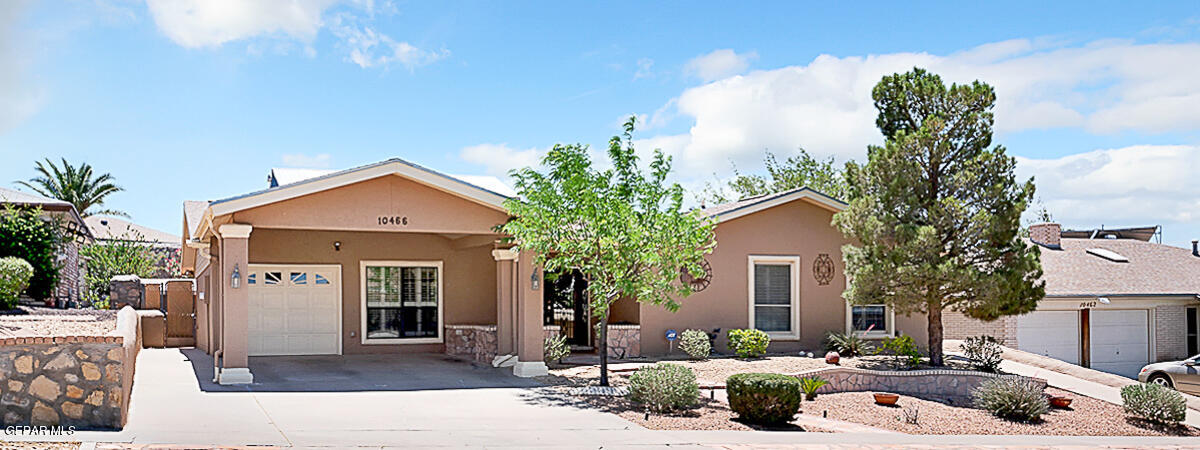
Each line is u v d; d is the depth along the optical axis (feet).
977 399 53.16
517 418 39.45
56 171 164.25
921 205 59.57
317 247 66.44
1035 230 95.45
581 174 48.14
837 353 60.95
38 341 32.22
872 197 60.03
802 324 68.03
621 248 48.37
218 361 51.49
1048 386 59.26
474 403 43.55
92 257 119.85
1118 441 43.86
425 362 61.62
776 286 68.18
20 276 64.08
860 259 60.44
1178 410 50.03
